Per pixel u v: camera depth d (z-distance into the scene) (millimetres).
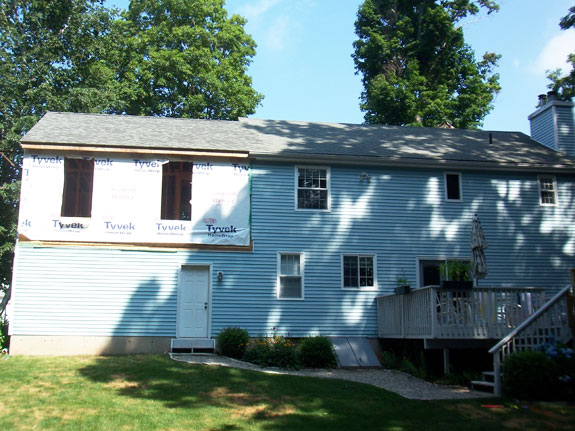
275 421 10266
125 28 33406
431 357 15602
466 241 19281
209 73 31609
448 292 14320
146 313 17109
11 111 25484
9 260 24641
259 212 18219
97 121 20172
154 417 10297
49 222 17047
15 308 16531
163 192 18641
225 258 17781
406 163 19109
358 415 10789
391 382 14266
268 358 15781
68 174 18500
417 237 19000
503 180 19984
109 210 17406
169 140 18547
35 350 16406
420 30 35750
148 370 13742
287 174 18625
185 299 17453
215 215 17953
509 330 14336
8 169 25609
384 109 33938
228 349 16375
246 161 18438
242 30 34344
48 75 26422
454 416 10773
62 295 16781
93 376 13125
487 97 34844
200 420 10227
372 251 18656
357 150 19406
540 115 23328
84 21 27266
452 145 21438
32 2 26641
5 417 10188
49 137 17578
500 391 12492
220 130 20656
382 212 18984
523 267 19406
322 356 16281
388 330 17203
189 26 32844
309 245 18328
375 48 35281
